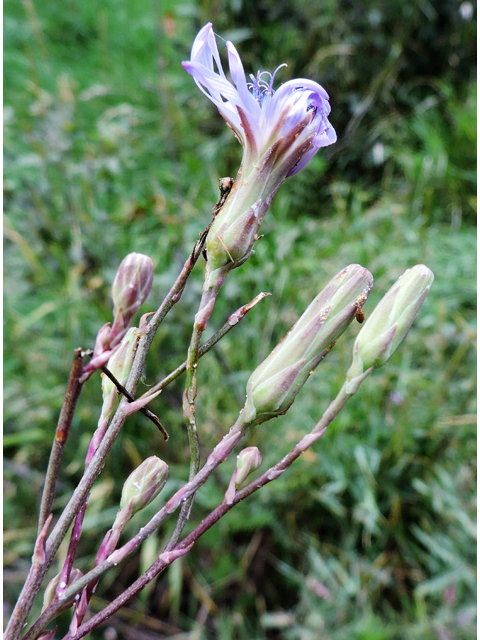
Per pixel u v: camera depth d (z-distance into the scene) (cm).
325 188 33
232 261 6
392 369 22
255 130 7
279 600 21
